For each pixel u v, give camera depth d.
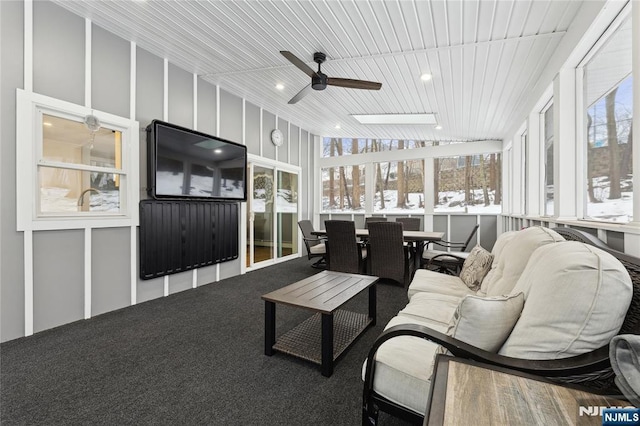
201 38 3.02
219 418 1.45
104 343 2.25
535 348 0.93
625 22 1.84
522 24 2.37
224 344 2.23
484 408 0.71
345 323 2.52
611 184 1.99
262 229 5.36
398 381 1.17
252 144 5.00
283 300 2.00
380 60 3.14
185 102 3.78
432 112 4.59
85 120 2.78
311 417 1.45
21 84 2.39
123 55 3.09
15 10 2.35
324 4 2.36
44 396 1.61
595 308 0.86
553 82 2.69
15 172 2.37
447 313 1.75
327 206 7.56
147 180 3.34
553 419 0.67
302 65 2.80
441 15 2.36
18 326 2.38
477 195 6.18
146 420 1.43
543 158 3.54
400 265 3.89
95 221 2.87
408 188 6.78
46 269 2.55
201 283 4.02
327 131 6.76
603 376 0.84
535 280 1.11
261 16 2.58
